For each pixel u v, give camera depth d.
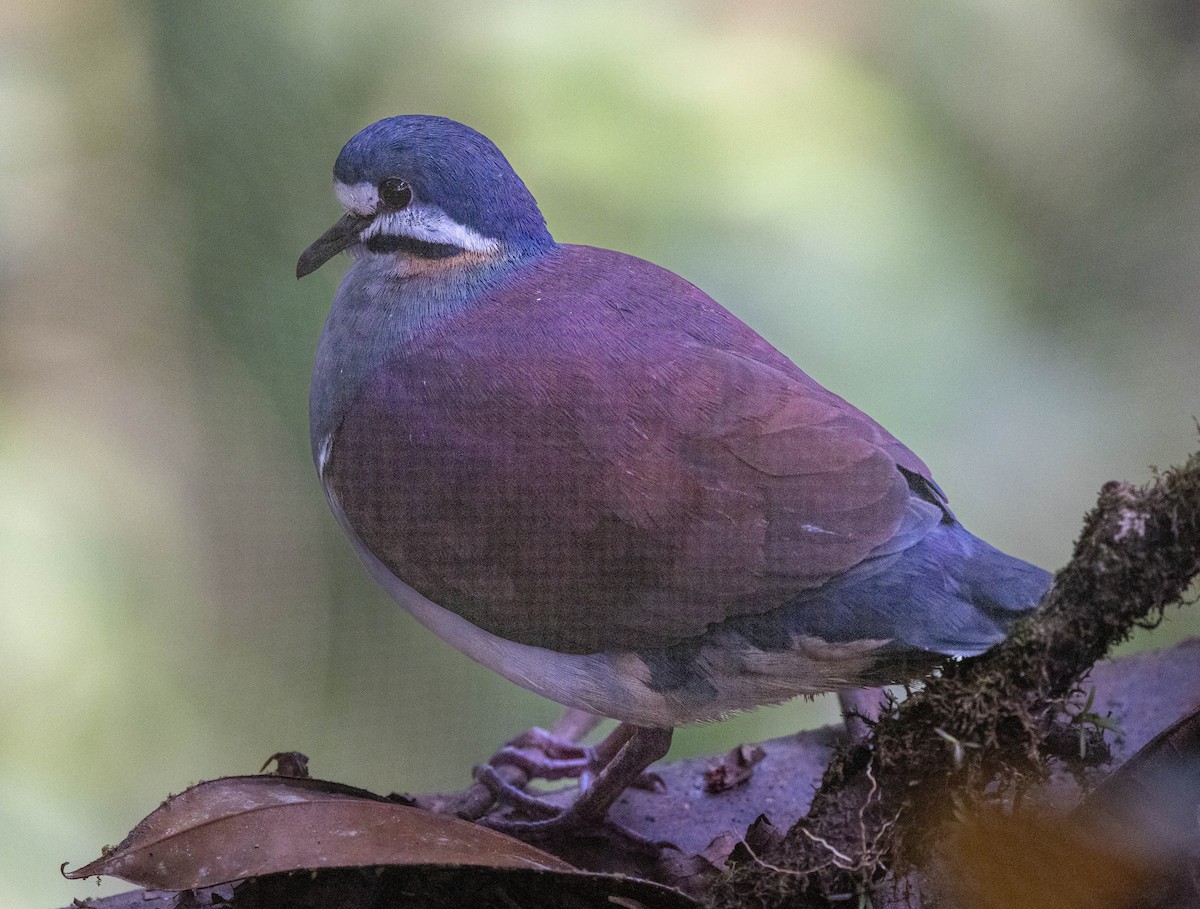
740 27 3.95
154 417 3.94
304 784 3.69
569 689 3.74
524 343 3.74
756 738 3.89
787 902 3.67
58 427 3.94
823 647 3.72
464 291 3.76
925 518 3.71
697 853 3.74
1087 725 3.70
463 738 3.87
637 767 3.75
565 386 3.73
